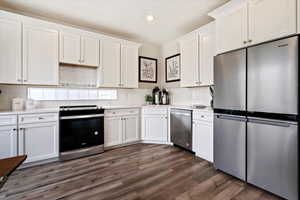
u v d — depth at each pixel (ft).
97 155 9.07
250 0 6.02
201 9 8.11
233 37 6.65
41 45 8.11
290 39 4.80
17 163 2.96
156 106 11.45
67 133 8.38
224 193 5.51
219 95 7.00
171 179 6.43
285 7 5.10
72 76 9.84
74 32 9.05
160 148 10.32
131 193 5.49
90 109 9.11
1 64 7.18
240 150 6.20
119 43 10.85
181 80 10.57
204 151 8.32
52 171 7.06
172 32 11.14
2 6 7.80
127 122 10.85
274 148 5.20
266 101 5.37
